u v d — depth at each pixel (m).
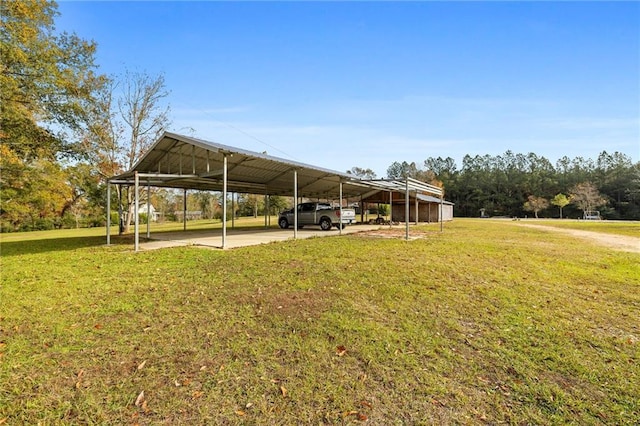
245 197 48.41
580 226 25.39
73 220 34.41
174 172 13.75
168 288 5.23
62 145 15.94
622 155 63.50
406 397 2.40
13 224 30.17
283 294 4.92
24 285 5.45
